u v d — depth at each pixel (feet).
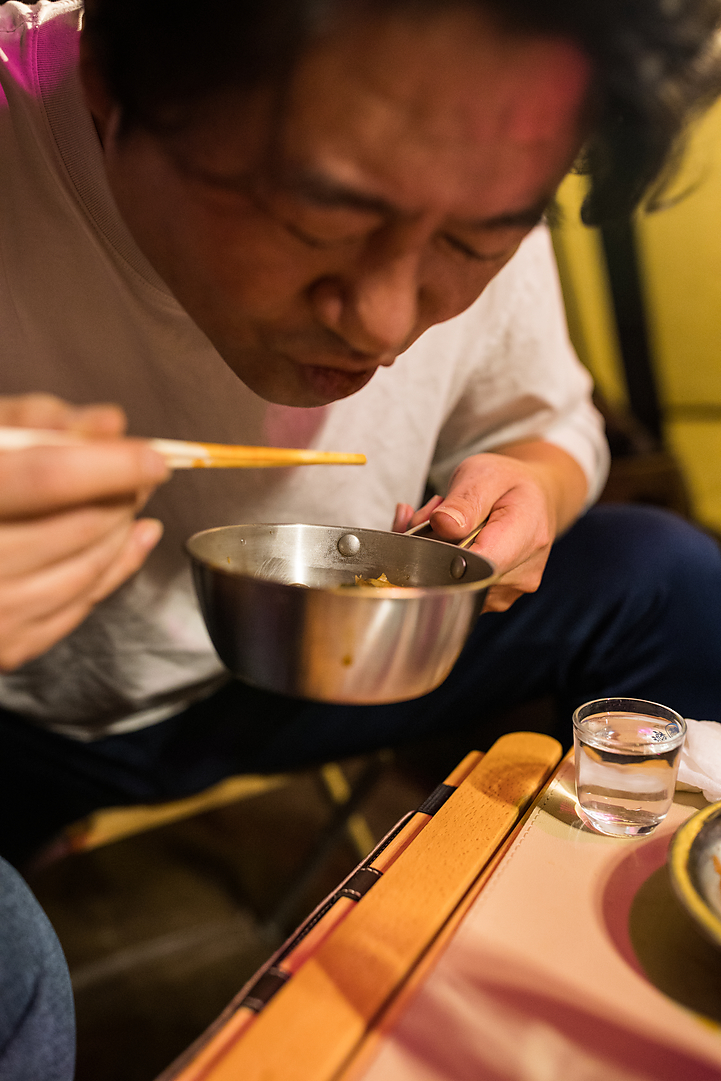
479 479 3.74
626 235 10.67
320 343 2.44
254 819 7.34
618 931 2.29
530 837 2.68
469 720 5.34
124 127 2.34
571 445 5.29
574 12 1.88
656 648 4.61
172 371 3.99
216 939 5.86
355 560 3.11
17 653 2.12
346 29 1.81
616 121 2.28
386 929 2.28
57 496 1.88
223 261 2.26
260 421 4.27
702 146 2.91
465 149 1.98
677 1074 1.89
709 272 10.90
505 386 5.20
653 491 8.23
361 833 6.72
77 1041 4.98
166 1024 5.10
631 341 11.46
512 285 4.84
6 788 4.91
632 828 2.69
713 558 4.72
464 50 1.84
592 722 2.92
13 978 2.63
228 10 1.85
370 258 2.17
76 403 4.15
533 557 3.77
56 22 3.37
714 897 2.19
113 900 6.29
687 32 2.10
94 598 2.27
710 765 2.91
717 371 11.43
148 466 2.00
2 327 3.93
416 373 4.68
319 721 5.11
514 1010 2.04
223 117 1.99
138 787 5.03
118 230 3.53
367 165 1.96
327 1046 1.92
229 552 2.88
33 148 3.53
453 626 2.47
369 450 4.78
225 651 2.61
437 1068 1.90
